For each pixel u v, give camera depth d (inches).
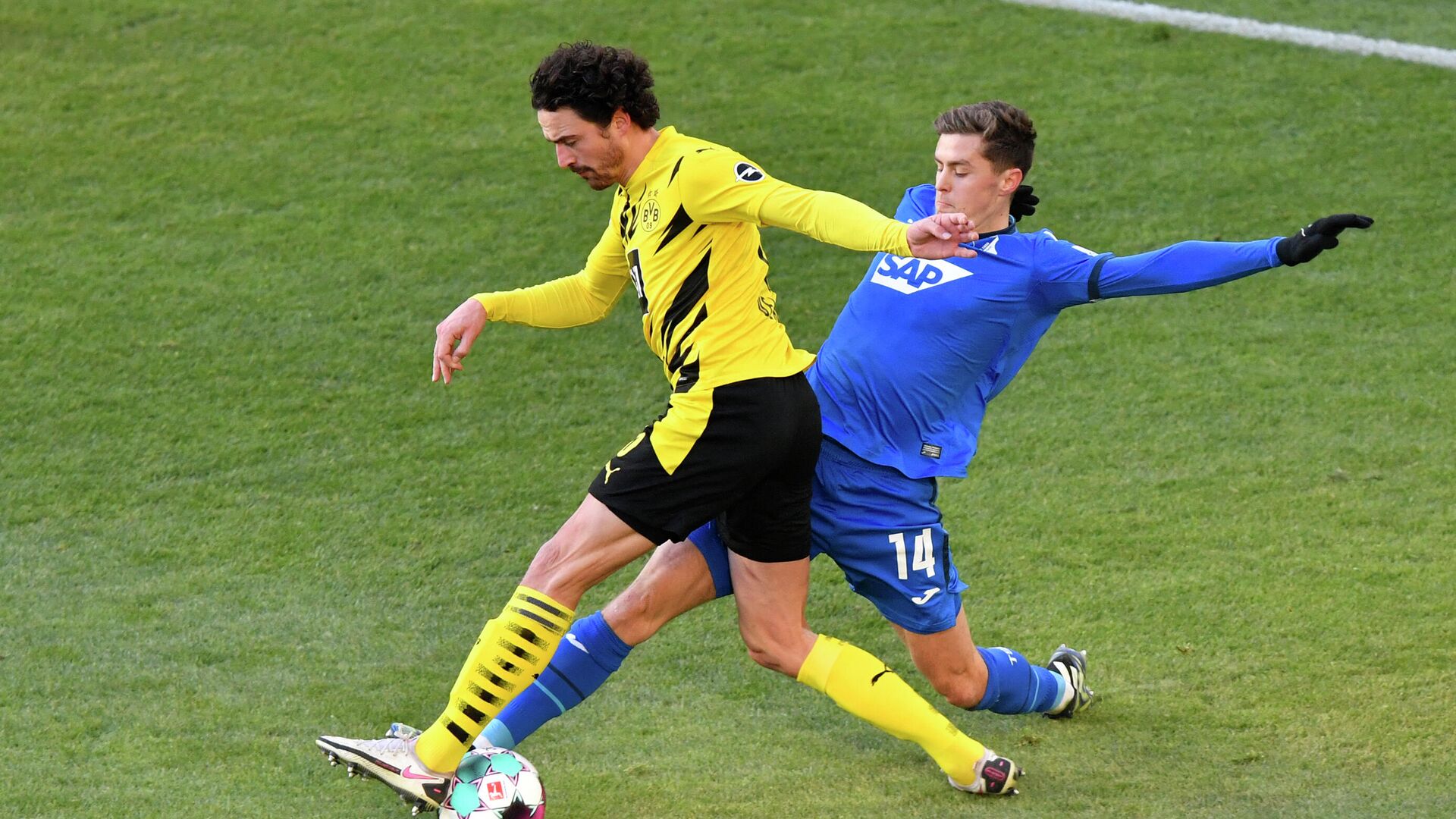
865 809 520.7
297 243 1053.2
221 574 713.6
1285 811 503.5
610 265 534.9
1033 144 509.7
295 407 872.3
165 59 1304.1
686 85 1275.8
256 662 638.5
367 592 700.7
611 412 876.6
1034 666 573.6
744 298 478.0
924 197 554.3
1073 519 756.6
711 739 582.9
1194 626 653.3
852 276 1023.6
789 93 1262.3
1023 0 1428.4
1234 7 1409.9
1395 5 1413.6
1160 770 542.0
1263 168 1141.1
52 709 595.8
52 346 924.0
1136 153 1166.3
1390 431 831.1
